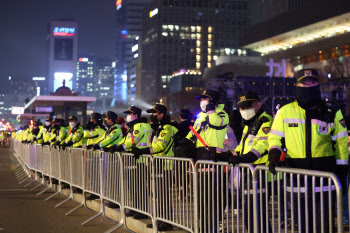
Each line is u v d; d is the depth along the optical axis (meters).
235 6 162.25
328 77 71.75
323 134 4.58
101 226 8.71
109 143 9.94
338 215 3.87
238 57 104.75
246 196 5.25
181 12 159.75
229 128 6.82
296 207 4.57
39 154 16.23
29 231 8.29
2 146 57.94
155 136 7.66
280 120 4.77
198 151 6.88
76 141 12.71
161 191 7.03
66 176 12.45
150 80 165.62
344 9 76.19
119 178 8.59
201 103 6.73
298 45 90.25
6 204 11.59
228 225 5.57
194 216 6.11
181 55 159.62
